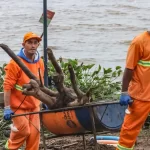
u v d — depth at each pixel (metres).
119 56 32.50
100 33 43.19
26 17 51.66
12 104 10.88
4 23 47.56
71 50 35.03
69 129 11.07
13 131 10.93
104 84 16.02
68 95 10.55
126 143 10.66
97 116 10.65
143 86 10.55
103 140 12.87
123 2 64.00
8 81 10.70
